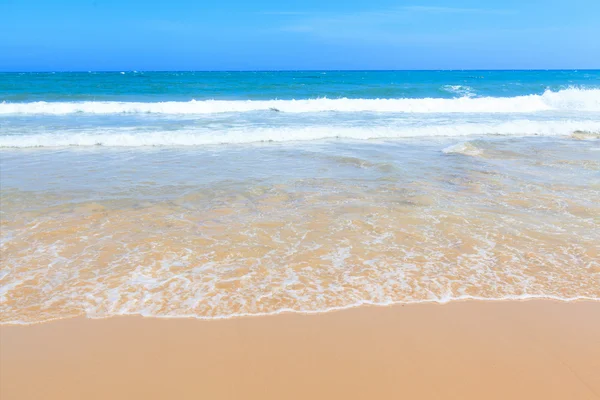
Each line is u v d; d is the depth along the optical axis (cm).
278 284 409
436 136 1255
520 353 321
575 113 1791
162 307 371
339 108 1844
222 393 279
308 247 487
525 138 1227
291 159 933
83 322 350
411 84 3266
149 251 473
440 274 430
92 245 486
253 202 642
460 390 284
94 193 676
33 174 792
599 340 337
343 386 286
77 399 272
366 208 614
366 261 454
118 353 315
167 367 302
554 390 285
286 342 330
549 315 367
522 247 491
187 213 594
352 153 994
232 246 488
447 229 539
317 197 663
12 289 392
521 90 2778
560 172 829
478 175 797
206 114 1684
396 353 319
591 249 486
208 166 870
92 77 4478
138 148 1060
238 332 341
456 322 357
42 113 1642
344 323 354
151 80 3738
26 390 279
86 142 1091
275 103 1866
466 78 4409
